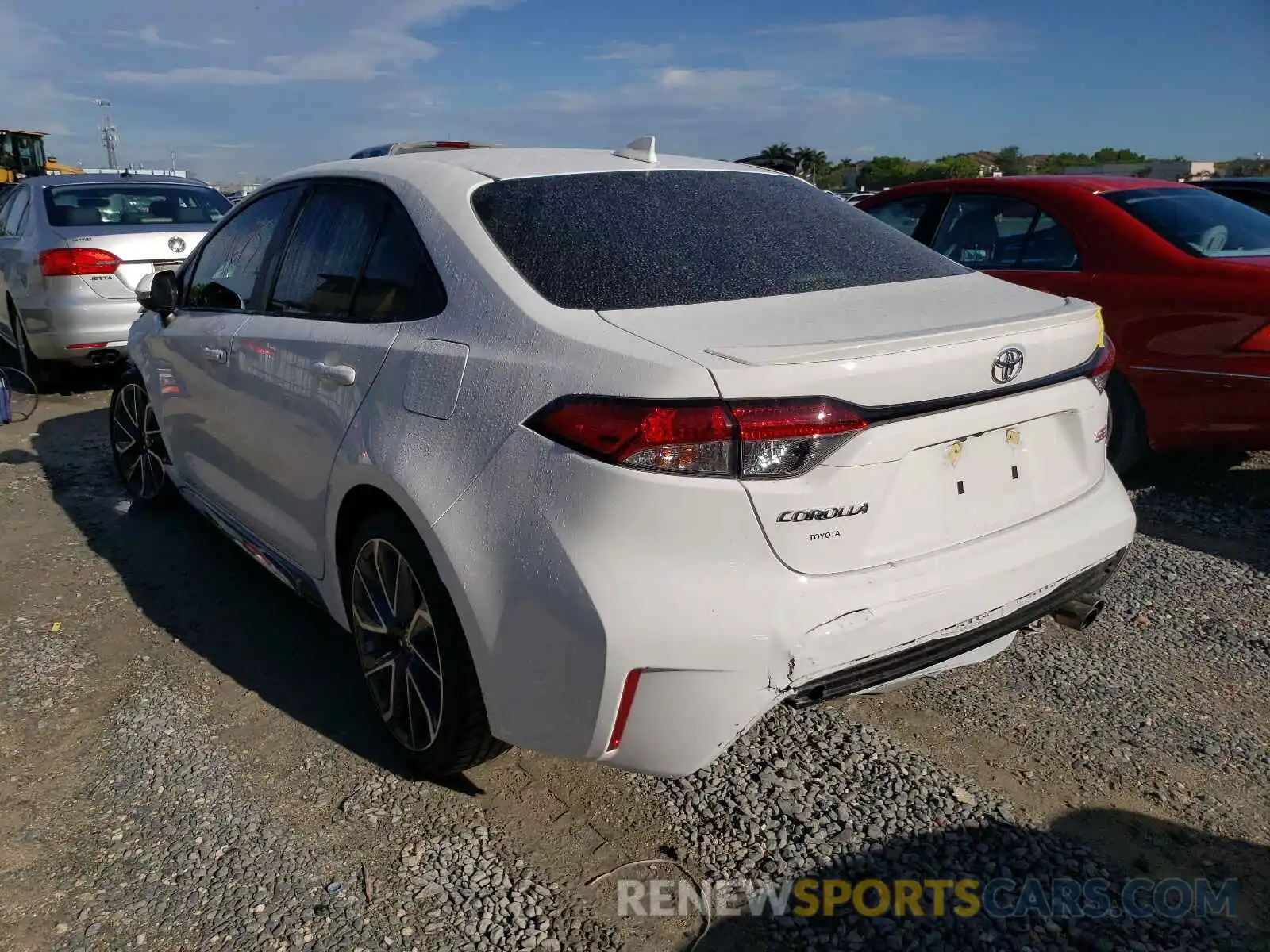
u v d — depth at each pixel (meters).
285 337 3.23
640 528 2.08
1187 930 2.26
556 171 2.99
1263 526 4.74
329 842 2.58
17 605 3.99
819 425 2.10
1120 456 5.10
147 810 2.71
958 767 2.85
